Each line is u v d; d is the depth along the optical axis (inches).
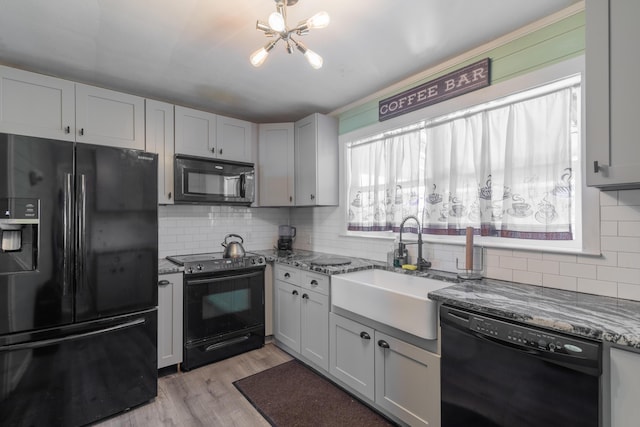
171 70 91.5
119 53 81.8
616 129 49.1
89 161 73.9
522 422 49.2
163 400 83.9
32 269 67.8
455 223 86.8
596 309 51.5
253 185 123.0
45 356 68.8
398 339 71.2
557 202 68.5
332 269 91.1
